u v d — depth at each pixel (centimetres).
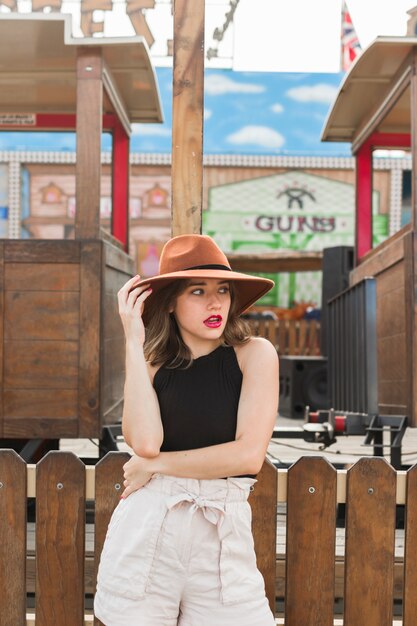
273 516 262
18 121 588
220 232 1336
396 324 476
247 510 218
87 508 416
